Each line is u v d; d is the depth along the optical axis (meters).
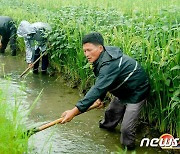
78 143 5.40
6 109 4.20
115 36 6.56
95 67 4.94
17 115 4.23
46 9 11.78
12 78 8.62
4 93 4.54
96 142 5.45
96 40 4.80
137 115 5.14
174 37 5.49
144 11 8.47
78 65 7.51
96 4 10.73
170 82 5.27
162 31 5.84
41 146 5.22
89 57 4.86
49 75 8.87
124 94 5.16
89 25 7.86
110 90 5.14
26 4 14.01
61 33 8.30
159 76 5.27
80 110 4.64
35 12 11.90
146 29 6.41
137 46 5.91
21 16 11.49
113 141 5.49
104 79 4.73
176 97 4.96
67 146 5.29
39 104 6.94
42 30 8.64
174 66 5.10
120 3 11.00
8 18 10.98
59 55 8.40
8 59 10.69
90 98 4.64
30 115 6.38
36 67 8.98
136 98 5.09
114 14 8.45
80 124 6.04
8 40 11.26
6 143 3.81
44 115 6.42
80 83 7.89
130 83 5.03
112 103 5.62
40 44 8.71
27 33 8.54
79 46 7.49
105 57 4.82
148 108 5.84
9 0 15.66
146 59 5.68
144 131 5.75
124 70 4.96
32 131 4.50
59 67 8.90
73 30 8.14
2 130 3.83
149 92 5.32
